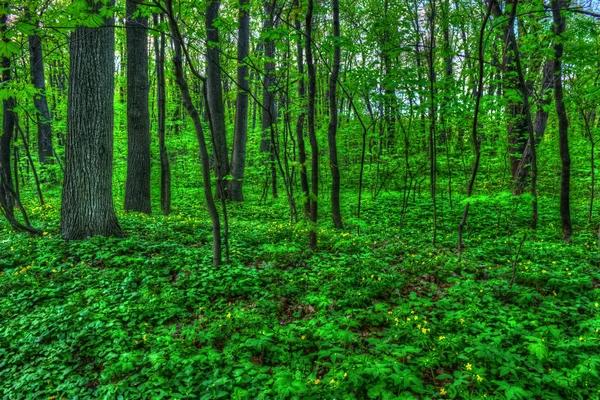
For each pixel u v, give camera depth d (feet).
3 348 12.62
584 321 12.67
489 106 22.77
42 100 46.78
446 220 30.68
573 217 29.84
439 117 28.89
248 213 37.58
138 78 34.73
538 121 34.06
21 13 12.29
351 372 10.03
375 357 11.16
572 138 36.63
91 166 23.13
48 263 19.21
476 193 36.45
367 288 15.97
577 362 10.92
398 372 9.91
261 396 9.67
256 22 46.37
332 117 25.68
